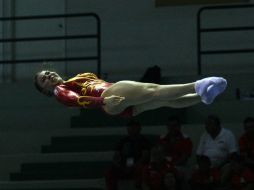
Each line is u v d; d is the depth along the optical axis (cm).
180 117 2006
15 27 2333
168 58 2262
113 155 1862
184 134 1888
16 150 2050
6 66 2334
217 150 1781
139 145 1795
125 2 2303
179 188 1691
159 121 2016
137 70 2278
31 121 2114
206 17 2247
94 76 1139
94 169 1903
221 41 2234
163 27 2273
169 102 1075
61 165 1922
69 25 2330
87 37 2172
